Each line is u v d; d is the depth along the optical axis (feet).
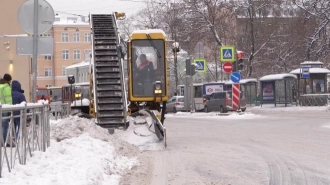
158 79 62.85
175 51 64.95
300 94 146.82
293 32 186.29
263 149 51.08
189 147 53.21
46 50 40.24
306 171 38.34
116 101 59.00
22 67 112.47
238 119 103.60
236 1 180.65
